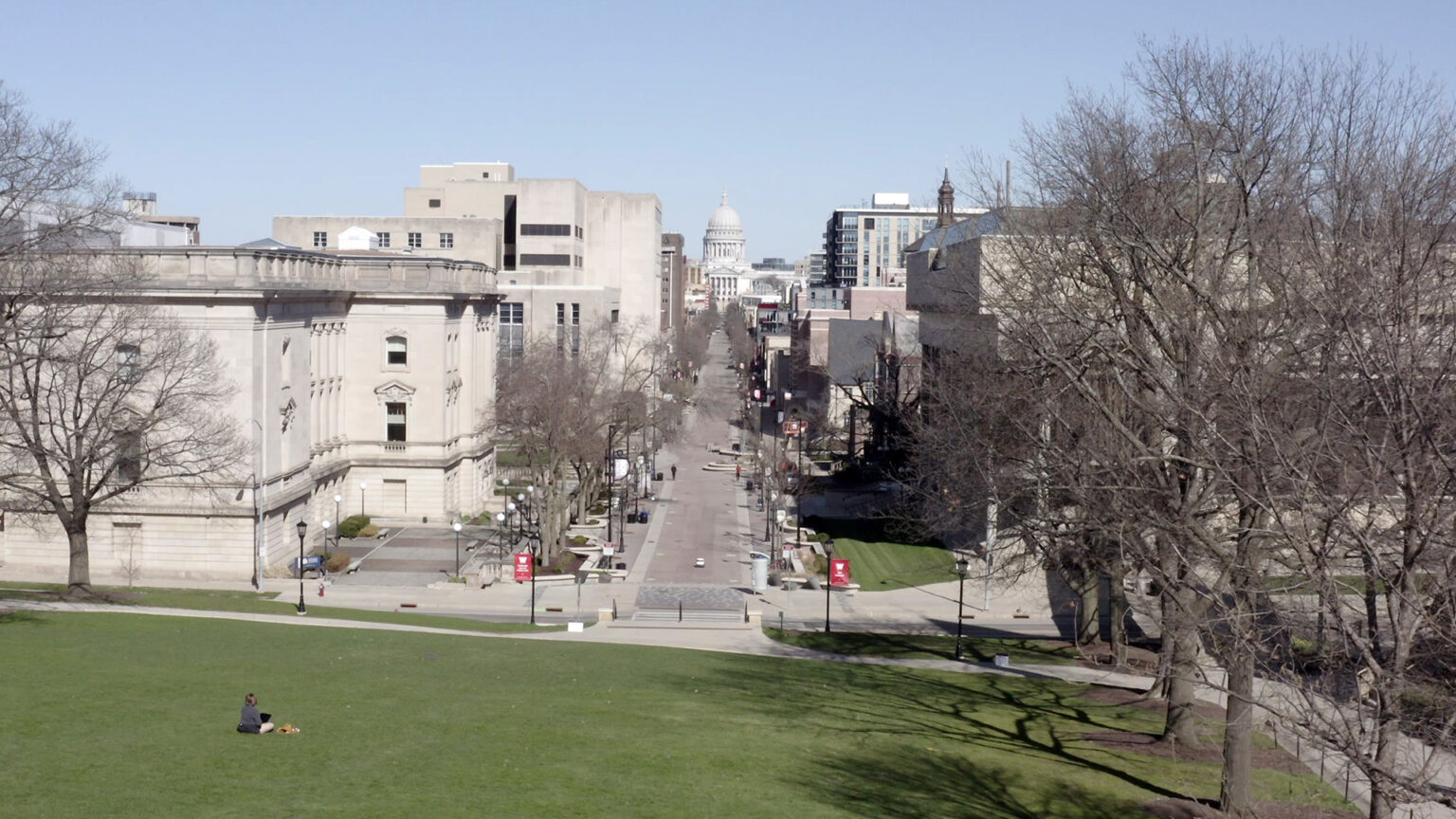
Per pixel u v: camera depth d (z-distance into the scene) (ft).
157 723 113.91
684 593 250.98
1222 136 123.44
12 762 98.32
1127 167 129.39
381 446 314.35
